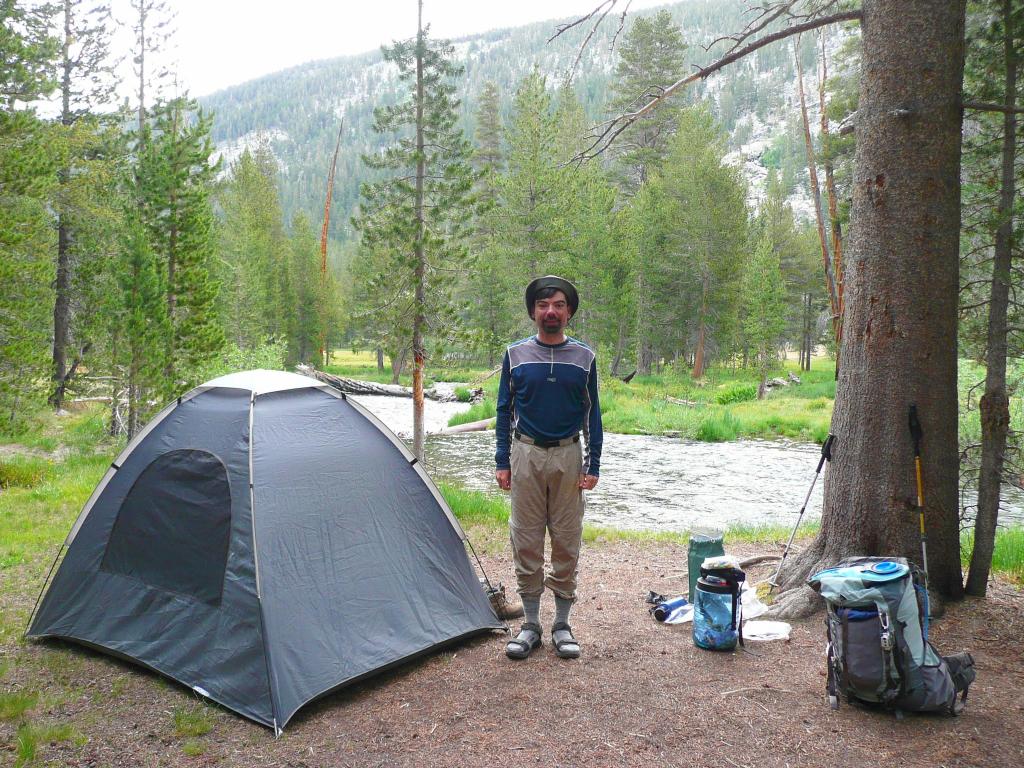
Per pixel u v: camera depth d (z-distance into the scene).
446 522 5.06
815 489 14.34
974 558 5.12
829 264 22.78
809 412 26.95
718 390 38.75
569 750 3.30
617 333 44.09
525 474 4.33
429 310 16.94
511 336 41.53
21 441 16.56
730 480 15.41
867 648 3.52
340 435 4.86
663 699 3.79
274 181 72.69
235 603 4.05
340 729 3.59
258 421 4.60
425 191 16.70
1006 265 5.09
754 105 168.62
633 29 43.31
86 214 20.66
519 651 4.36
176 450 4.70
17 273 14.92
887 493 4.84
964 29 4.77
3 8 16.09
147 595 4.48
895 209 4.73
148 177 18.27
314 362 60.56
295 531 4.30
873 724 3.48
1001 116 5.41
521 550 4.44
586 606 5.48
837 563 5.00
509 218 34.12
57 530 8.18
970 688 3.83
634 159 47.56
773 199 55.31
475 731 3.51
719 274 42.91
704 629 4.43
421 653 4.37
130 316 16.72
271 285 55.19
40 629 4.79
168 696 3.96
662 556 7.34
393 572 4.56
